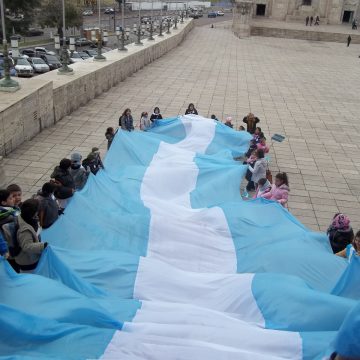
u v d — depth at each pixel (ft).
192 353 17.30
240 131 51.78
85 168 38.65
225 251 28.27
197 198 35.83
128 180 36.04
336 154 60.59
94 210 29.68
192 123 50.78
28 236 23.66
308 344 18.70
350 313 11.78
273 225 30.89
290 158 57.77
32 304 19.67
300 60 142.41
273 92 94.48
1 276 20.65
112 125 64.59
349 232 29.78
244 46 164.55
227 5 403.34
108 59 90.33
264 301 22.17
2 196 25.07
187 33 186.60
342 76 120.16
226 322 20.58
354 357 11.44
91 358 17.20
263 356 17.29
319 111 82.48
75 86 69.62
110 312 20.79
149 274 24.12
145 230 28.66
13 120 51.26
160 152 43.09
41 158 50.85
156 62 119.75
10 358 16.44
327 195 48.19
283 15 223.92
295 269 25.63
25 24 160.35
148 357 17.24
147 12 291.38
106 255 25.22
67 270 22.76
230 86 96.68
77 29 205.87
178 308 21.56
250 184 44.98
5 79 54.60
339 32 195.93
